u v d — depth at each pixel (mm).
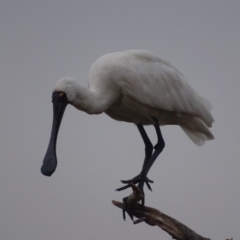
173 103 13703
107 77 13094
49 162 12531
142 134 14320
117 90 13273
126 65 13188
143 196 11758
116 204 12156
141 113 13742
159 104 13516
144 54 13672
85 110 12805
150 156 14172
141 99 13273
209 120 14391
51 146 12531
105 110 13211
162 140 13836
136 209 11867
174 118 14266
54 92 12367
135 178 13133
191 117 14266
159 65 13773
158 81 13555
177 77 13938
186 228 11633
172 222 11602
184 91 13945
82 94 12500
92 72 13344
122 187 12953
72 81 12414
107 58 13398
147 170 13305
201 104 14250
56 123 12414
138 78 13227
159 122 14320
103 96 13023
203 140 14734
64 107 12406
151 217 11727
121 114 14055
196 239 11648
